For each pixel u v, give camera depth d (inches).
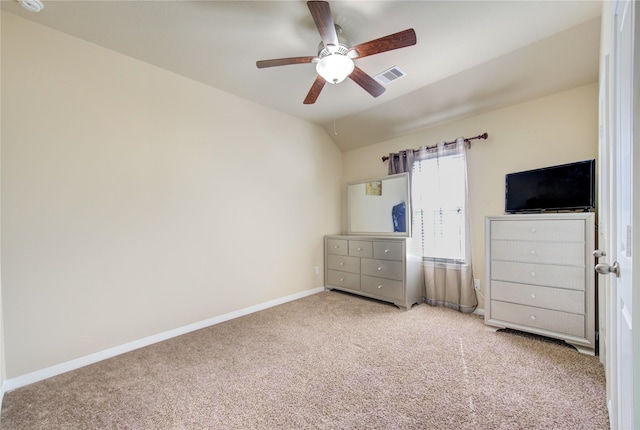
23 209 73.0
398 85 112.2
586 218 80.2
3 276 70.1
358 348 86.8
